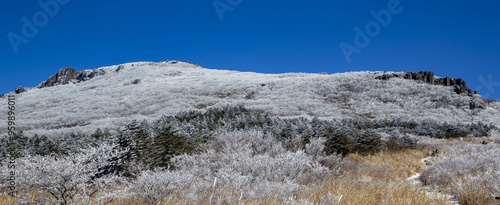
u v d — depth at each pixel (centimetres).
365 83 7650
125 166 777
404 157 1864
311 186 623
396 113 5650
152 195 512
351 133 2138
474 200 603
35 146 2116
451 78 7456
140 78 11706
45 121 5972
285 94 7394
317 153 1111
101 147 477
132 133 1298
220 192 504
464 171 948
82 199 446
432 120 5066
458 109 5809
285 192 531
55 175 407
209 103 6925
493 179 675
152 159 1143
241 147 1042
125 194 488
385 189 638
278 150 1129
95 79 13712
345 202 495
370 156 1897
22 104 8638
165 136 1548
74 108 7344
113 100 7862
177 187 537
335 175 798
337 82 7950
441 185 832
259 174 661
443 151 2050
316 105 6284
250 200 488
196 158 941
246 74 12188
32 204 412
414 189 656
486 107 5894
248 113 4312
